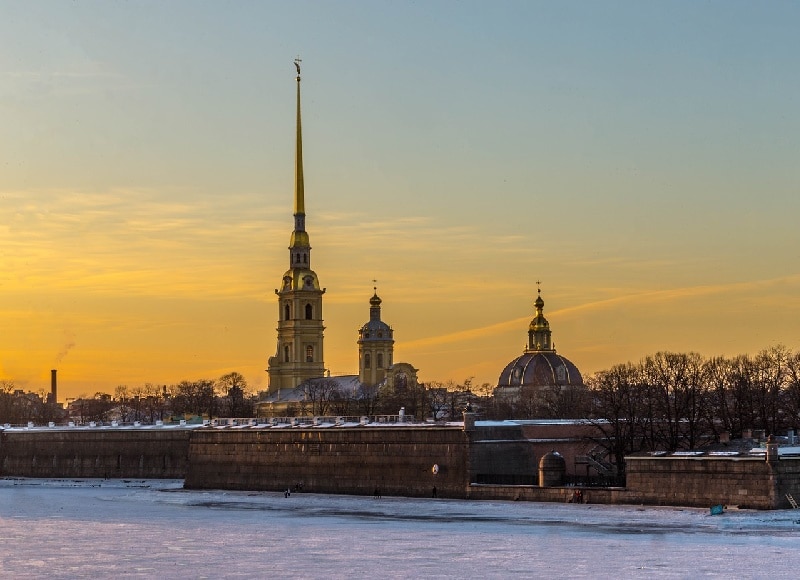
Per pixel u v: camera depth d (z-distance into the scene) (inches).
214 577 5664.4
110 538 6978.4
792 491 7175.2
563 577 5516.7
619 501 7731.3
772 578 5418.3
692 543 6294.3
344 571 5757.9
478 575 5595.5
